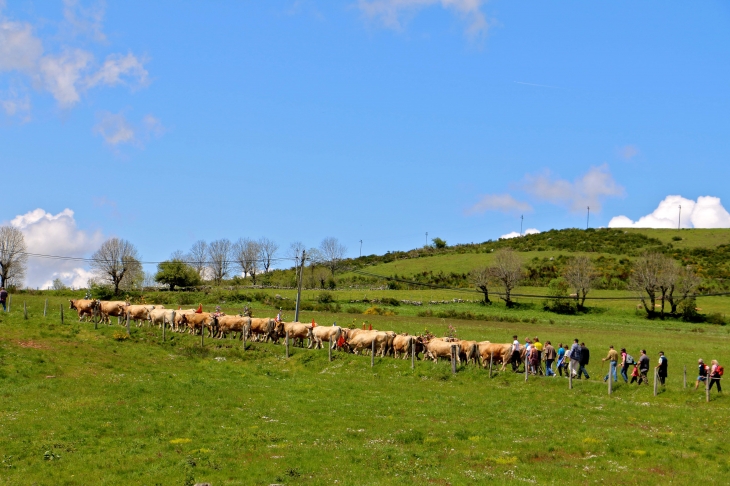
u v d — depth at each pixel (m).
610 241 159.50
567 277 103.69
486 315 87.44
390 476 21.11
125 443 24.70
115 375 37.12
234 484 20.20
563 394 35.62
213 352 46.62
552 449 24.88
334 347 47.53
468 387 37.53
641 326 82.75
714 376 35.00
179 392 33.75
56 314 57.44
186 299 84.38
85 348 43.16
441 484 20.42
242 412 30.03
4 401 30.16
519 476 21.42
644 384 37.16
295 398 33.44
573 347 39.19
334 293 100.56
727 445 25.36
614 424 29.11
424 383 38.66
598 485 20.72
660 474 21.94
